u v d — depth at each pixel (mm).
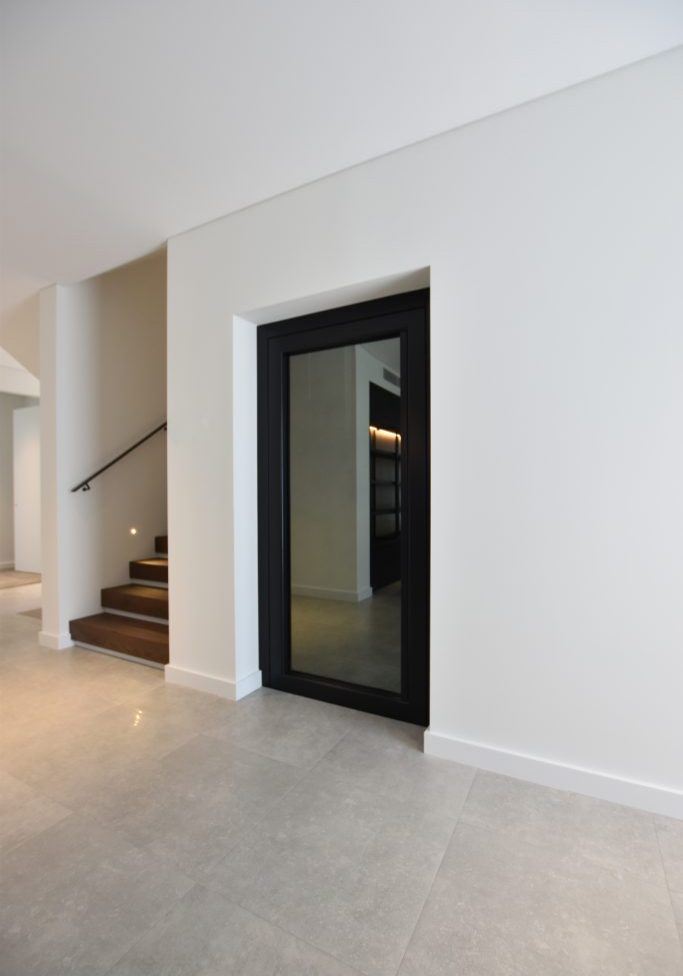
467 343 1917
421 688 2275
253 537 2717
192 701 2559
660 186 1619
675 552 1627
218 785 1820
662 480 1638
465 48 1558
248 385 2670
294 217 2328
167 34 1507
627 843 1511
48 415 3561
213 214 2547
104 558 3854
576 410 1748
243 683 2623
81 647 3480
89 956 1135
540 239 1791
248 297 2486
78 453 3656
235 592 2588
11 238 2809
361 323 2402
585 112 1716
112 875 1383
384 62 1610
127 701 2557
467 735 1960
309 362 2879
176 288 2750
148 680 2850
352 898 1305
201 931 1203
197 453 2691
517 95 1764
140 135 1965
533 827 1583
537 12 1429
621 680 1707
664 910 1263
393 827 1586
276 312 2521
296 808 1684
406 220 2041
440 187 1968
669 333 1617
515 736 1875
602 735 1737
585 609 1753
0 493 7113
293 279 2336
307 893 1320
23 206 2477
